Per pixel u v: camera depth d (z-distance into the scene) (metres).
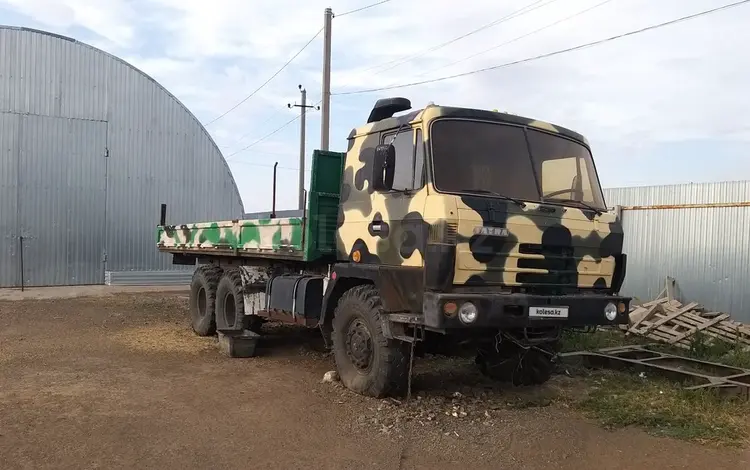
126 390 6.82
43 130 18.52
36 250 18.42
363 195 6.81
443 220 5.54
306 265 8.45
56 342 9.70
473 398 6.62
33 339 9.95
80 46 19.02
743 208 11.30
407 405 6.25
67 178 18.86
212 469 4.65
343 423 5.74
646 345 9.78
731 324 10.41
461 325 5.40
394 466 4.78
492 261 5.68
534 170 6.30
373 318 6.37
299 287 7.86
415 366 7.50
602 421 5.94
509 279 5.77
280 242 8.32
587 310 5.96
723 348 9.47
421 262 5.76
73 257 18.97
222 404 6.33
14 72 18.14
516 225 5.80
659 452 5.19
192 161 20.86
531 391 7.02
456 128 6.05
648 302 11.88
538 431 5.64
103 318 12.46
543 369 7.19
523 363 7.15
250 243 9.32
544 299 5.72
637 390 7.04
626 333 10.38
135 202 19.88
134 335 10.53
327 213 7.69
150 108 20.09
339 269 7.00
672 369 7.63
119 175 19.62
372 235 6.55
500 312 5.54
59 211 18.75
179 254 13.07
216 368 8.05
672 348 9.69
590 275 6.27
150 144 20.11
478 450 5.15
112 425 5.60
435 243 5.52
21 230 18.22
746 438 5.54
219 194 21.41
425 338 6.22
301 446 5.16
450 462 4.89
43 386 6.92
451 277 5.47
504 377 7.26
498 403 6.49
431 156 5.85
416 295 5.81
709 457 5.09
